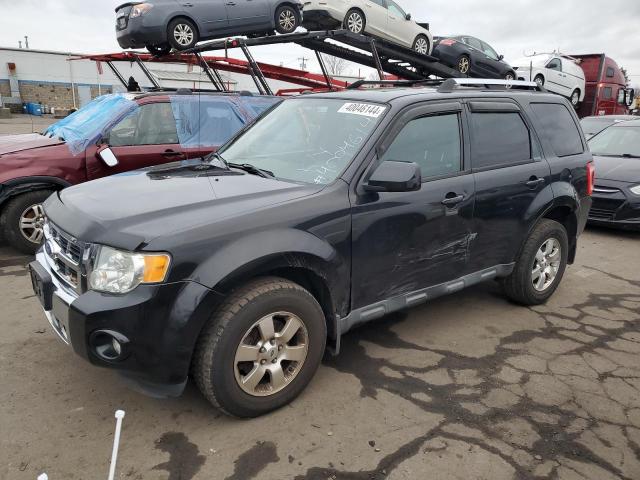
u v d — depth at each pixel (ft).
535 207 13.78
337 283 9.95
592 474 8.21
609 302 15.70
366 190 10.19
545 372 11.35
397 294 11.32
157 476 7.91
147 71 28.40
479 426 9.34
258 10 29.22
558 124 15.21
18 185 17.35
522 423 9.46
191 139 20.49
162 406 9.71
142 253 7.93
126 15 26.55
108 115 19.17
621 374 11.36
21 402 9.66
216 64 31.27
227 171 11.38
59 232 9.32
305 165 10.96
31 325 12.82
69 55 142.00
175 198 9.33
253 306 8.71
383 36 35.88
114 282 8.03
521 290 14.46
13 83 137.28
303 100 13.24
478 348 12.39
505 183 12.90
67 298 8.65
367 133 10.73
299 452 8.53
